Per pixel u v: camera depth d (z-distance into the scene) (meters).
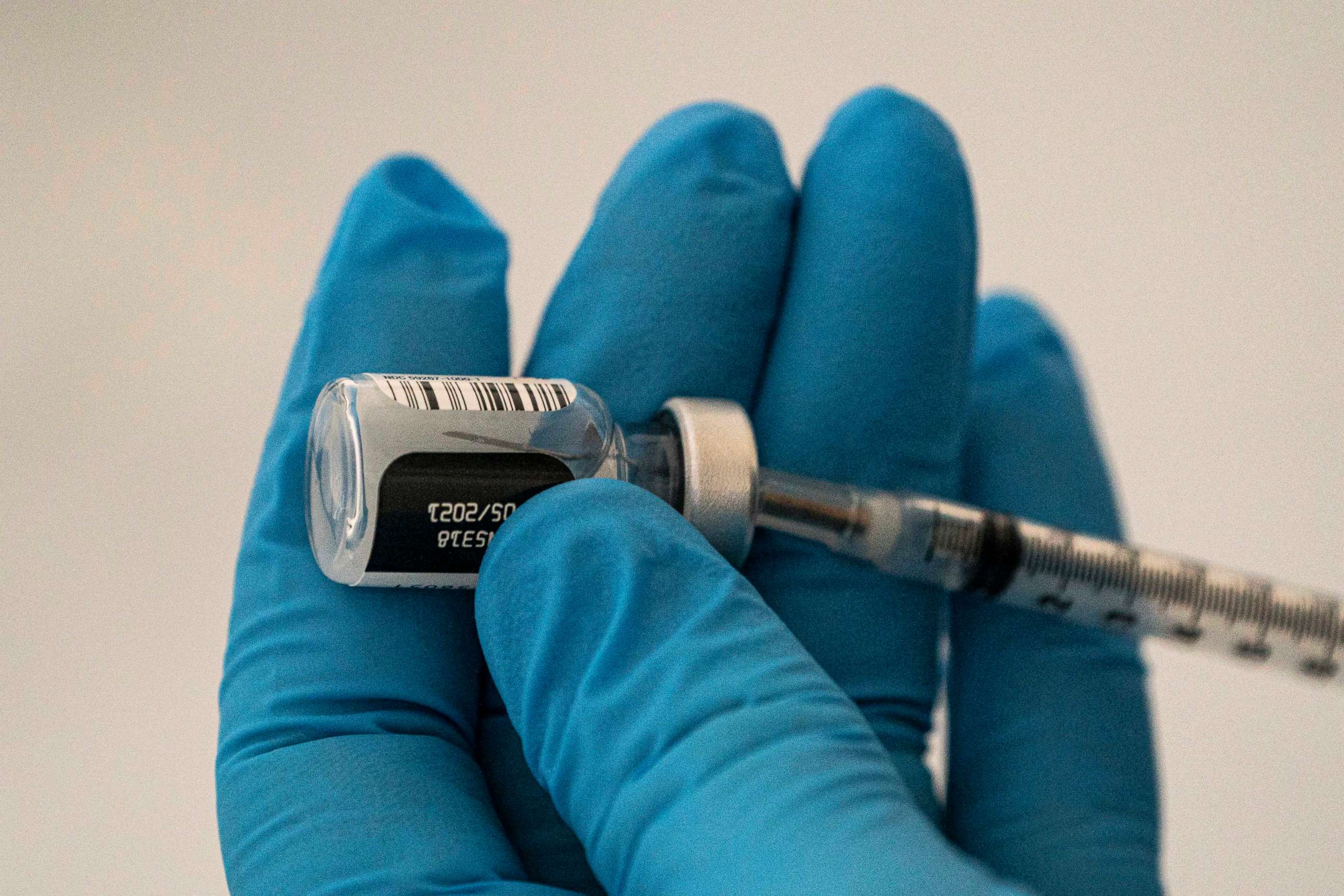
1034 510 0.27
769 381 0.25
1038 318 0.29
